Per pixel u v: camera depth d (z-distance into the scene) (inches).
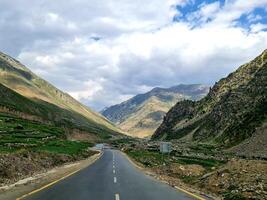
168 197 930.7
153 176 1604.3
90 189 1050.1
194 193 1023.0
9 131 4534.9
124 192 1009.5
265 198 906.1
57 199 839.1
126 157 3467.0
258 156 4362.7
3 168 1299.2
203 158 3476.9
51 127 6860.2
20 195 884.6
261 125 6117.1
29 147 2723.9
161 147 2598.4
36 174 1460.4
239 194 956.6
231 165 1354.6
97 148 5565.9
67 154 2672.2
